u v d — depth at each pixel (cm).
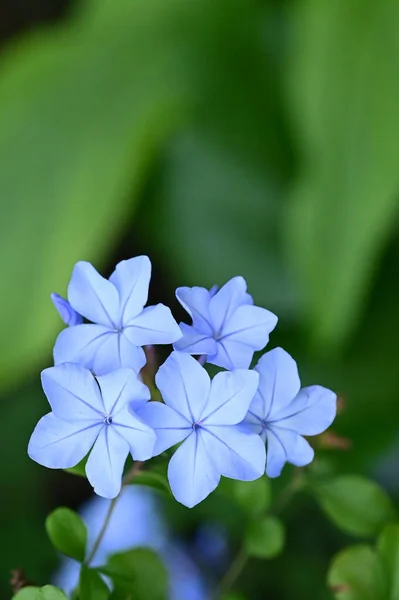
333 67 56
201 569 61
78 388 40
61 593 41
